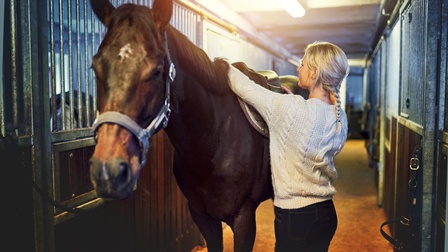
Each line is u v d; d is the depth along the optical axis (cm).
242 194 148
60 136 138
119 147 93
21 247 123
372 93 607
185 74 124
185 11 241
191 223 271
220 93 141
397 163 262
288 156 126
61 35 141
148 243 206
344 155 704
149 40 100
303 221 128
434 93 164
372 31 479
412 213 184
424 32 177
